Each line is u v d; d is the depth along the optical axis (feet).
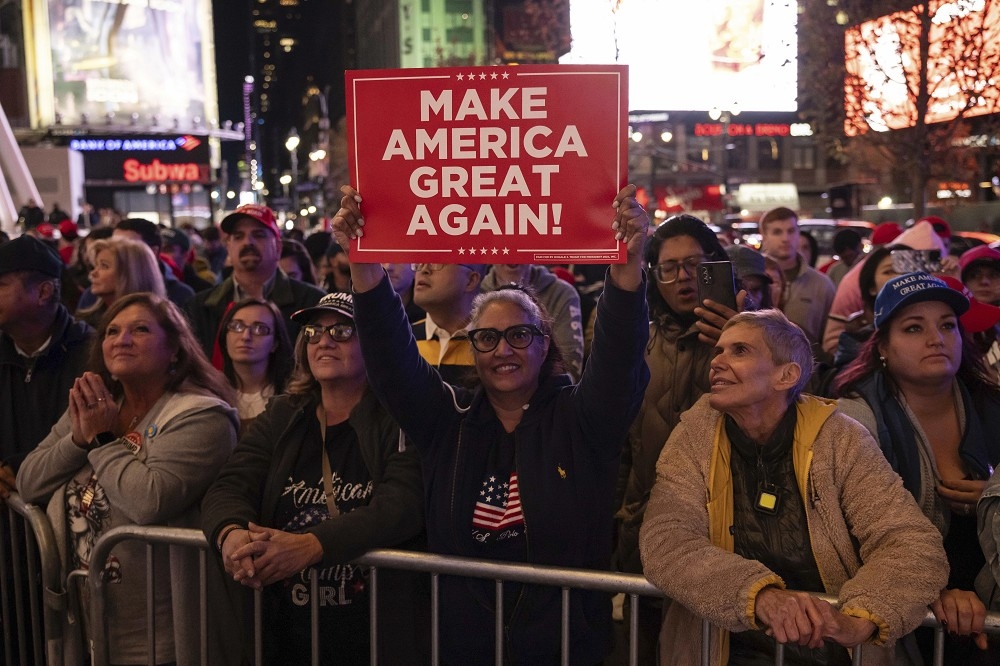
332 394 10.08
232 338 13.67
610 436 8.82
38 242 12.84
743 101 82.48
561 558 8.85
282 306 18.48
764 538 8.29
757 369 8.28
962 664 8.73
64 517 10.80
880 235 26.96
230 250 18.26
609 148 8.02
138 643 10.16
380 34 297.74
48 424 12.74
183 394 10.74
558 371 9.61
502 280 15.60
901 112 37.14
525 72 8.05
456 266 12.96
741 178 180.34
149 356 10.64
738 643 8.73
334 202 223.30
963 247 27.32
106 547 9.96
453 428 9.31
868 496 8.05
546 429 9.07
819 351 15.43
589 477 8.93
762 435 8.50
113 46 153.07
